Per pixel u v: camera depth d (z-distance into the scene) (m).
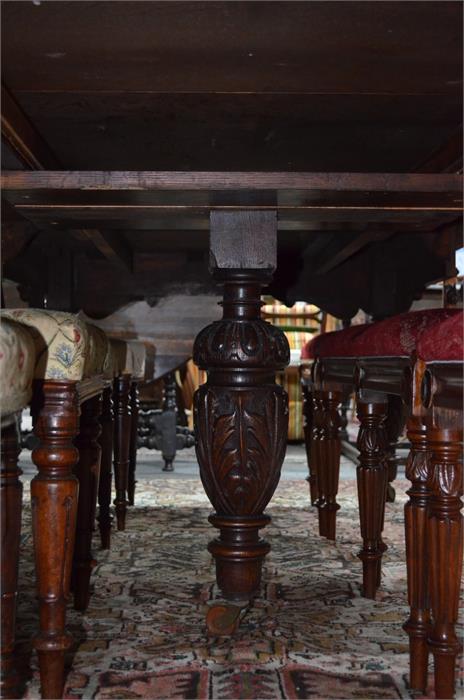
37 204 1.52
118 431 2.63
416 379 1.24
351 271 2.89
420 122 1.52
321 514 2.54
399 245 2.76
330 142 1.62
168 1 1.13
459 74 1.32
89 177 1.40
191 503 3.19
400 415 3.04
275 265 1.55
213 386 1.60
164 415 4.20
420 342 1.24
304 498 3.34
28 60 1.26
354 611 1.77
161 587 1.94
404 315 1.59
